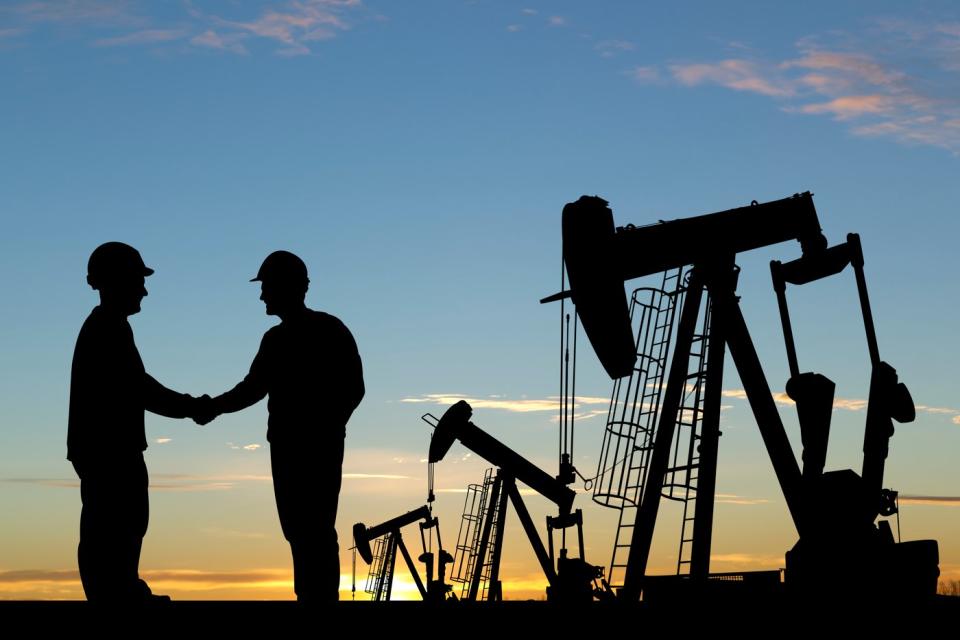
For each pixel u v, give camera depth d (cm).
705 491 940
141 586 799
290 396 848
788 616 862
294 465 841
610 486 963
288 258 868
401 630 788
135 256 834
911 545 899
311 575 830
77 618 768
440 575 2381
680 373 959
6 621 755
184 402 853
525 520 2020
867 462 1034
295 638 785
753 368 987
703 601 880
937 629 861
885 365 1051
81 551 795
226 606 798
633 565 932
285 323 864
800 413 1028
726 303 984
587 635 823
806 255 1028
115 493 801
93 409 802
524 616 798
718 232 994
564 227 1002
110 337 813
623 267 984
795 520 981
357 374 869
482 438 2017
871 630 861
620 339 985
